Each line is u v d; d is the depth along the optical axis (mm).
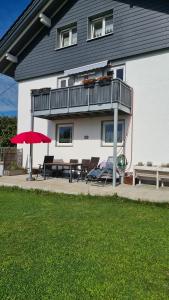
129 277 3713
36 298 3186
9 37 17234
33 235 5355
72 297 3211
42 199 9109
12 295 3242
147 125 13016
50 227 5895
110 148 14250
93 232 5582
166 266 4066
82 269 3918
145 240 5141
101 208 7809
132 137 13406
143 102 13156
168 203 8195
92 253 4496
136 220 6543
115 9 14008
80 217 6754
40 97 14922
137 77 13328
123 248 4738
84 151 15180
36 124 17328
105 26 14781
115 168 11711
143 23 13086
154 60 12852
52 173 15586
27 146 17609
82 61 15195
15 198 9266
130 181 12336
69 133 15922
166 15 12430
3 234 5395
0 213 7090
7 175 15617
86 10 15180
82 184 12148
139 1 13227
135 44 13305
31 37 17406
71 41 16219
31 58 17562
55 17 16578
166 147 12492
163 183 11914
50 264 4062
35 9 16109
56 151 16344
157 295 3285
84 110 13148
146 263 4156
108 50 14203
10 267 3947
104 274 3783
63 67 16000
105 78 12453
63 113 14008
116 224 6172
